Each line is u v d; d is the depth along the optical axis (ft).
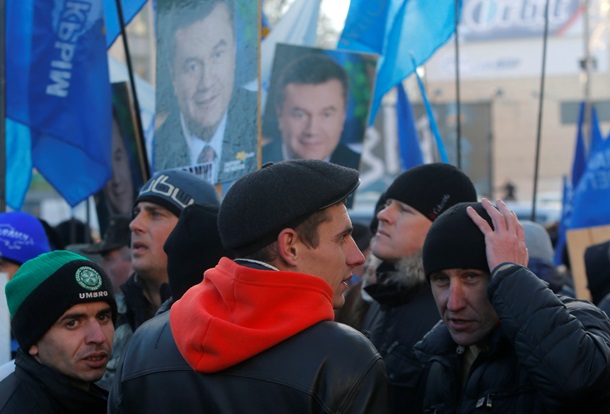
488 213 7.66
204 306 6.41
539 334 6.92
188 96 11.64
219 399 6.24
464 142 55.83
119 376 6.84
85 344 8.47
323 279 6.56
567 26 99.71
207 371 6.24
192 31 11.57
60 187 13.78
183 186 10.36
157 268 10.33
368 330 11.04
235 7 10.90
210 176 11.29
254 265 6.50
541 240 13.91
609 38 83.76
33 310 8.42
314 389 6.08
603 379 6.88
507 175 92.48
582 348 6.86
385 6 13.82
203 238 8.58
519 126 92.17
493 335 7.66
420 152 15.53
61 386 8.38
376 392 6.16
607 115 73.31
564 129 91.50
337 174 6.62
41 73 13.35
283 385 6.11
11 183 14.93
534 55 99.50
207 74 11.36
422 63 13.32
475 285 7.64
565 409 6.98
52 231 13.03
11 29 13.48
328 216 6.56
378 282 10.39
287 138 12.74
